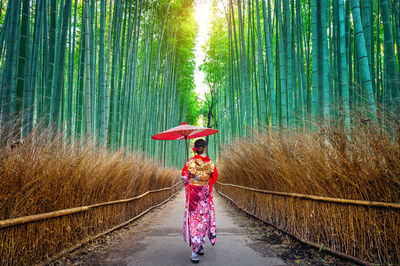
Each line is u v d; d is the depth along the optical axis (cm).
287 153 400
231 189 899
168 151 1548
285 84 634
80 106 616
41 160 280
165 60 1241
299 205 368
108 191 434
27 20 393
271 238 405
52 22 460
